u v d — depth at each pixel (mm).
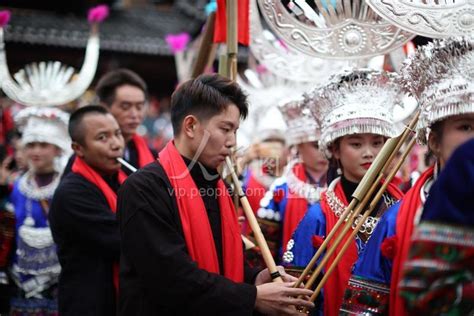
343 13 4527
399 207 3584
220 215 4031
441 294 2551
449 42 3287
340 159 4570
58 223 5191
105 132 5414
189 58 8453
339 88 4484
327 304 4172
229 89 3891
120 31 23969
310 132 5707
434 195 2691
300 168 5941
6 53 21141
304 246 4391
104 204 5254
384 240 3461
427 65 3418
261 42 5809
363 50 4531
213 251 3820
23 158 7727
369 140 4402
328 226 4375
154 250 3637
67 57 21719
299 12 4551
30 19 22703
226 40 4637
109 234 5016
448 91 3215
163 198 3775
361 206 3807
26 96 7000
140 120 6691
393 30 4473
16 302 6547
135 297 3832
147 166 3967
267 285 3754
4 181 7379
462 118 3213
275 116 7504
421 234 2629
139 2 30031
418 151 6516
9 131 9102
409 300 2613
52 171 6832
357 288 3607
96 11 7363
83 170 5379
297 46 4551
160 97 23469
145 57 22531
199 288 3594
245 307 3646
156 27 25172
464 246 2512
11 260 6668
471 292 2543
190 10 26109
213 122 3842
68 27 22594
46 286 6492
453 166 2633
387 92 4469
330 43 4551
